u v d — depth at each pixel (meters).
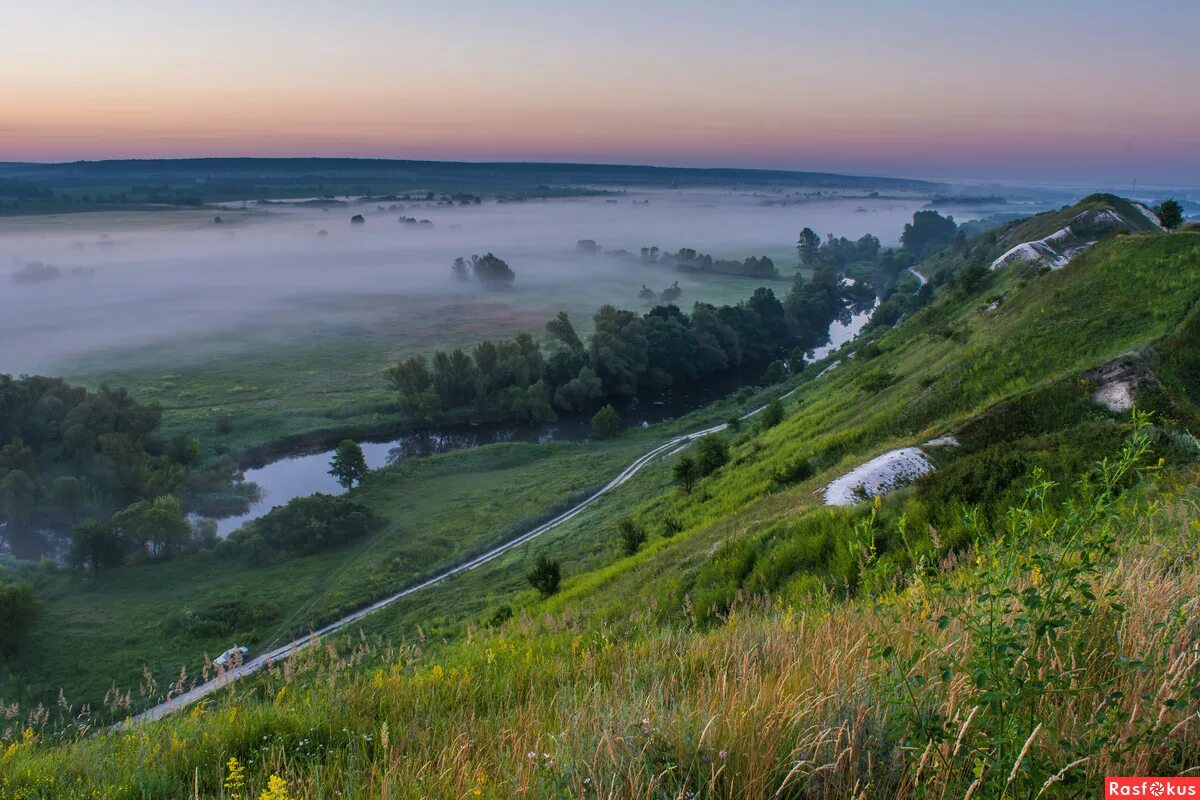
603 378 111.75
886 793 3.51
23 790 5.57
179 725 6.84
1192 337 25.56
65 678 37.06
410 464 74.62
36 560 58.06
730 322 136.88
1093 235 76.00
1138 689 3.59
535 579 30.20
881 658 4.82
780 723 4.19
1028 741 2.79
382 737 5.02
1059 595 3.51
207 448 84.50
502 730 5.38
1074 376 24.23
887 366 53.31
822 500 21.78
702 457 46.91
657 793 3.74
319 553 54.25
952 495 16.09
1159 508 9.34
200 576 51.03
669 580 19.64
